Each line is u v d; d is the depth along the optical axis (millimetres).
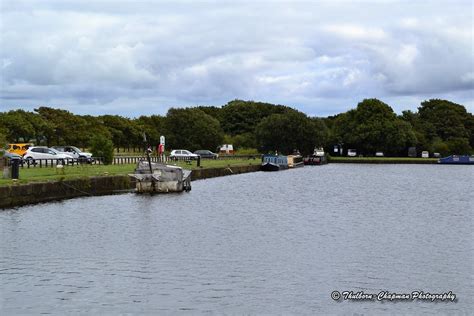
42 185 50062
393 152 179250
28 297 23656
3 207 45312
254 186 77750
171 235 36562
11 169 51875
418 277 27219
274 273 27500
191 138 141625
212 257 30391
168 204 53000
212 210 49562
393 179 98625
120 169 70688
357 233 38375
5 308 22422
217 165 103062
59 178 53438
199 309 22594
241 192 67875
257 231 38531
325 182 88875
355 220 44750
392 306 23344
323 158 165000
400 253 32062
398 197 65312
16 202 46875
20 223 39625
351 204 56656
